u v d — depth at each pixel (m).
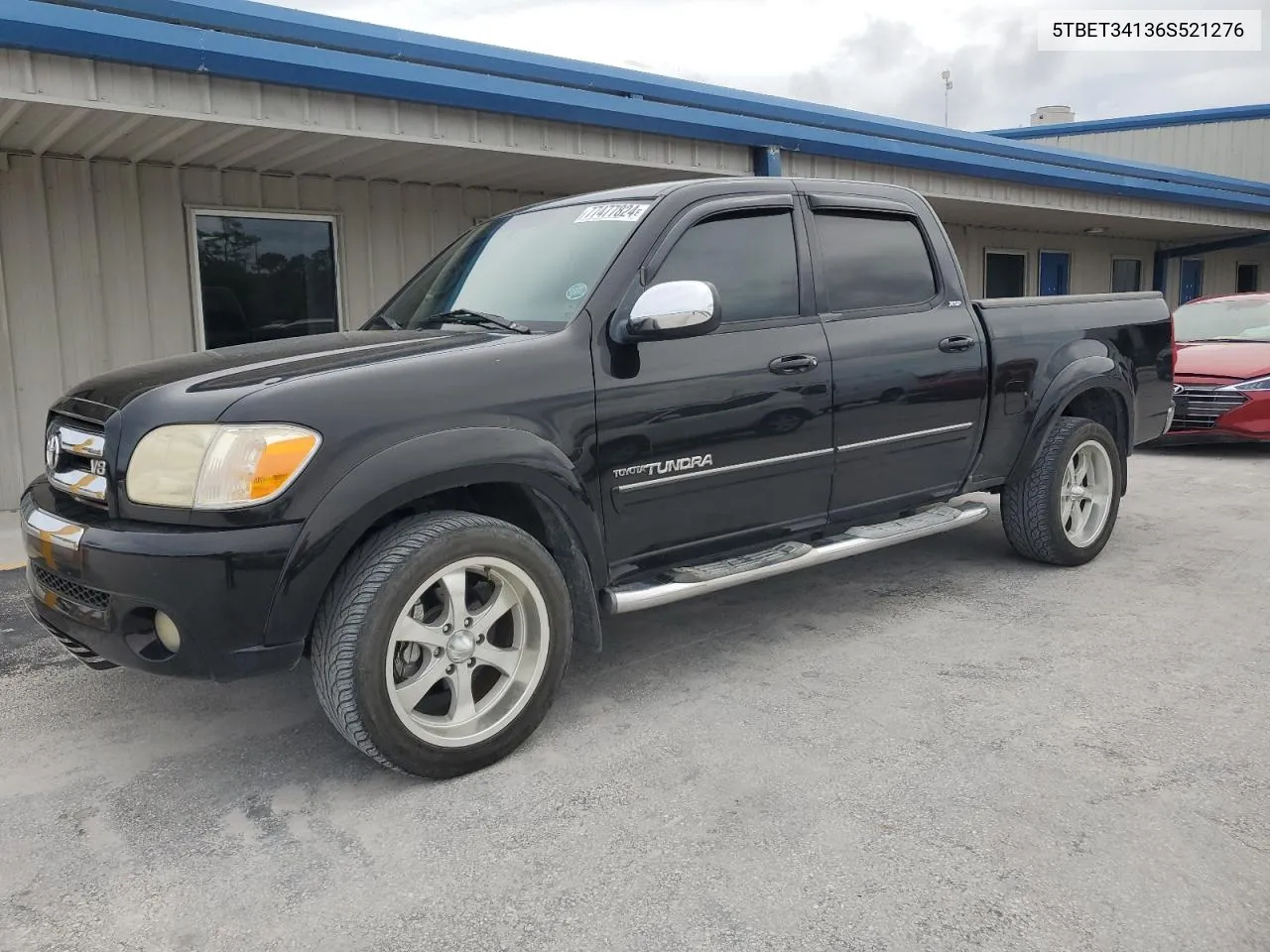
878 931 2.17
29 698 3.66
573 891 2.36
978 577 5.02
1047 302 4.91
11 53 5.32
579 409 3.16
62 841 2.65
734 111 9.35
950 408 4.34
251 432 2.61
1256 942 2.11
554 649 3.12
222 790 2.92
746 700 3.49
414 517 2.92
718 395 3.50
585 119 7.54
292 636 2.69
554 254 3.65
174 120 6.25
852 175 9.95
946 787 2.80
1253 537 5.75
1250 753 2.98
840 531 4.16
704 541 3.62
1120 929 2.16
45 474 3.41
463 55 7.41
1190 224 14.91
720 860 2.47
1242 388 8.57
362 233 8.91
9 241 7.22
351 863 2.51
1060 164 12.94
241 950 2.18
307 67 6.11
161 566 2.56
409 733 2.84
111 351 7.73
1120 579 4.91
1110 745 3.05
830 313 3.96
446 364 2.95
